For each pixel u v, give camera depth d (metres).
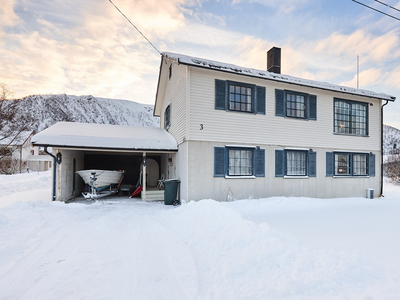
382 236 4.59
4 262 3.61
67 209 7.61
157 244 4.44
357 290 2.51
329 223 5.86
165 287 2.88
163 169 14.04
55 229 5.36
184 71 9.24
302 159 10.70
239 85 9.55
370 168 12.05
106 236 4.93
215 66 8.77
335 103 11.52
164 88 14.18
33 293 2.76
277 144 10.06
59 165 9.20
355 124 11.95
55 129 9.56
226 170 9.16
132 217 6.78
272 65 12.05
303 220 6.23
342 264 2.95
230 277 2.95
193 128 8.73
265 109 9.89
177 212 7.02
